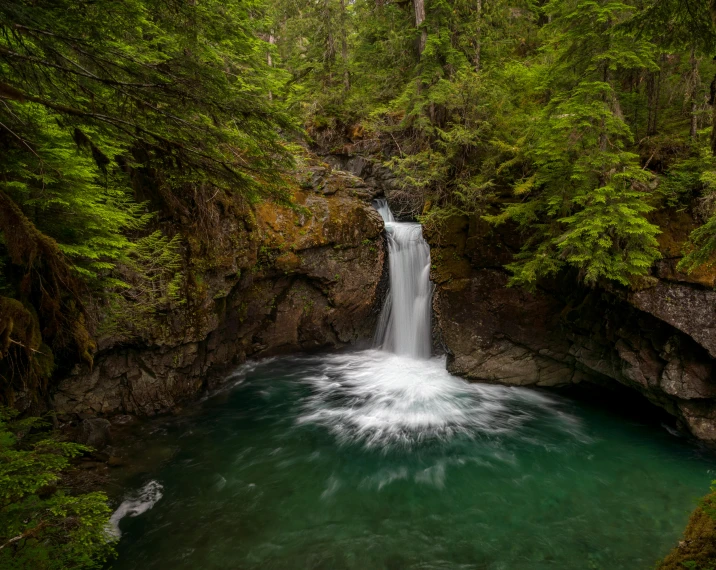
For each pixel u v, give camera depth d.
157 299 10.07
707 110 9.90
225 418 11.02
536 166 11.93
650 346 10.02
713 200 9.29
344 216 14.48
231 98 4.28
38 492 6.60
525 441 10.04
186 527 7.21
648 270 9.56
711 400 9.38
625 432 10.38
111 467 8.51
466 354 12.94
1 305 4.38
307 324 14.82
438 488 8.38
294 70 22.45
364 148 19.47
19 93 2.97
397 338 15.66
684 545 4.88
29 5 3.29
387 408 11.64
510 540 7.01
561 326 12.01
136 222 8.52
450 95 13.19
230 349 13.39
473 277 12.84
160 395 10.71
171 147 4.41
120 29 3.92
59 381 9.21
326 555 6.68
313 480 8.58
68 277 4.88
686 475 8.66
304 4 21.77
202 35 4.87
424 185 14.30
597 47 9.15
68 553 4.29
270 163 4.99
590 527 7.29
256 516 7.53
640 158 11.07
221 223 11.86
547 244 10.41
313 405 11.84
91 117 3.89
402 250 15.61
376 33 18.70
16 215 4.20
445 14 14.67
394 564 6.53
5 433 4.60
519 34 17.67
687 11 4.75
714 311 8.90
